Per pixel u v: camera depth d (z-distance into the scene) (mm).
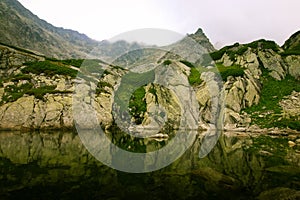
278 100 53438
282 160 17766
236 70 56250
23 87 47219
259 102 53781
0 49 57344
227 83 53250
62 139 30422
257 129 44938
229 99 50469
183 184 11531
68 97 46469
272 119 46906
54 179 12109
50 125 43531
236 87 52500
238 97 51812
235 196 9930
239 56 65250
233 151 22312
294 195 10094
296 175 13359
